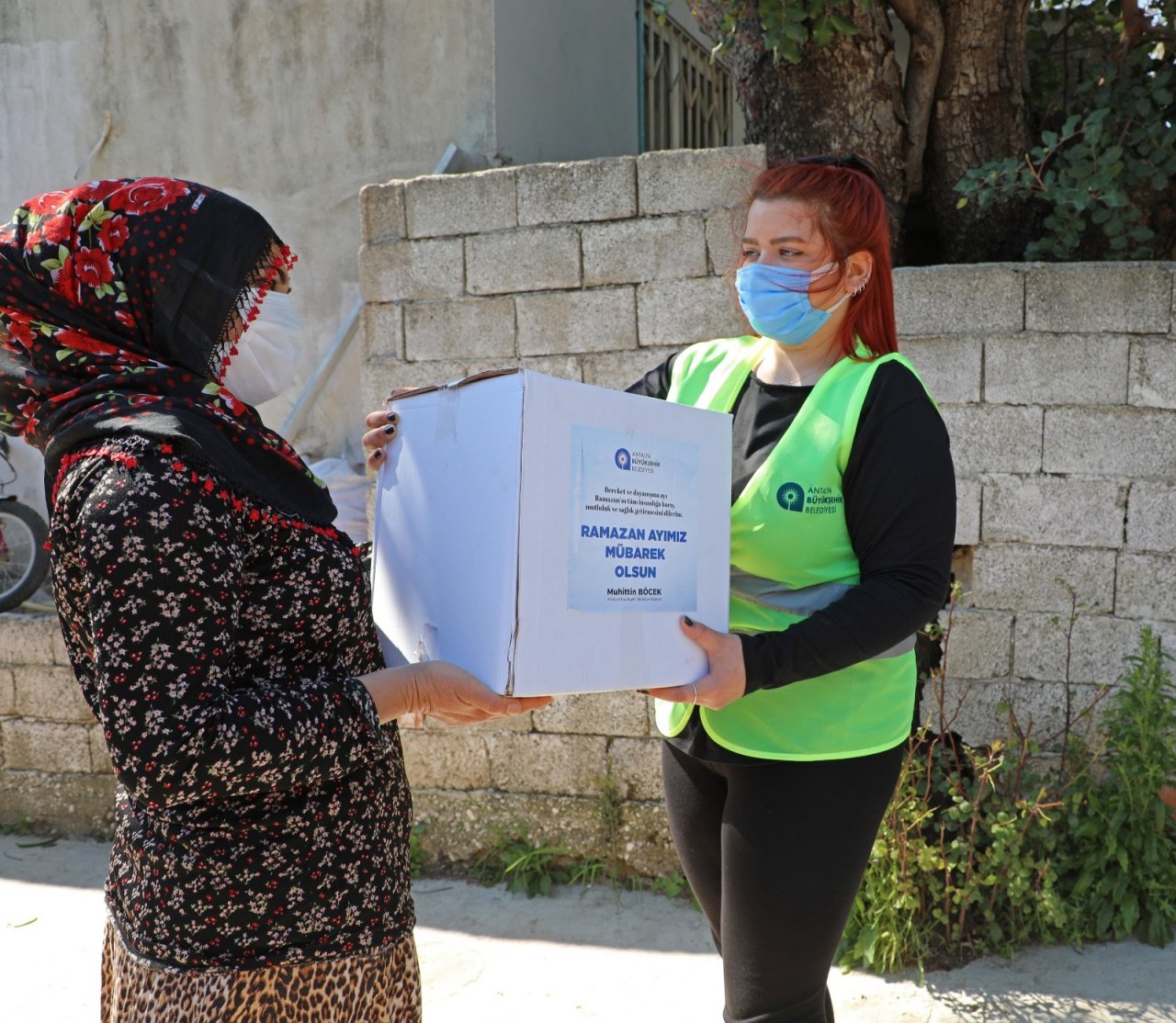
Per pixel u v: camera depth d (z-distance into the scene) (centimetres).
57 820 420
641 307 349
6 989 309
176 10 496
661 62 646
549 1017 284
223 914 134
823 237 175
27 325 134
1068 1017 270
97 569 119
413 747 371
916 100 402
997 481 323
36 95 517
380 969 143
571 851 359
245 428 136
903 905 291
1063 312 317
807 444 173
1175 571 313
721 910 185
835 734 174
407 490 163
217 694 121
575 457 144
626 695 352
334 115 481
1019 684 324
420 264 371
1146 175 358
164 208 137
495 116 462
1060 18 442
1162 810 300
